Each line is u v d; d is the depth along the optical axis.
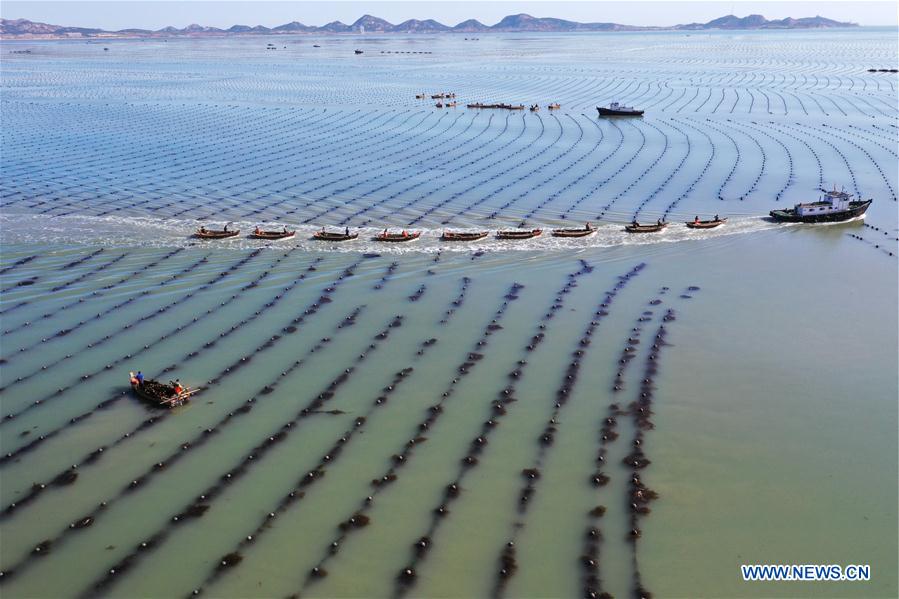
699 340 48.78
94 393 43.16
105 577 29.75
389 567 30.14
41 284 59.28
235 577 29.73
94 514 33.22
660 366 45.50
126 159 108.81
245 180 94.75
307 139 124.31
